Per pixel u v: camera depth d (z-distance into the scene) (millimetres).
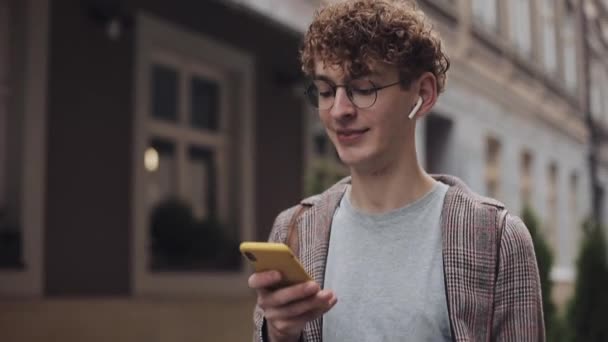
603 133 22781
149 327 6418
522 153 16125
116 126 6332
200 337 7074
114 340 6020
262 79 8438
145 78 6668
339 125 1685
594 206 21938
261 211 8312
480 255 1632
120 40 6395
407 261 1682
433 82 1738
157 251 6934
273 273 1497
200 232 7191
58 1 5793
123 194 6363
